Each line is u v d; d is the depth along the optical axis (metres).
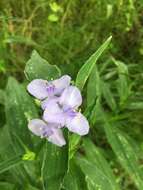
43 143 0.11
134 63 0.22
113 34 0.22
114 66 0.21
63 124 0.10
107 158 0.19
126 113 0.16
